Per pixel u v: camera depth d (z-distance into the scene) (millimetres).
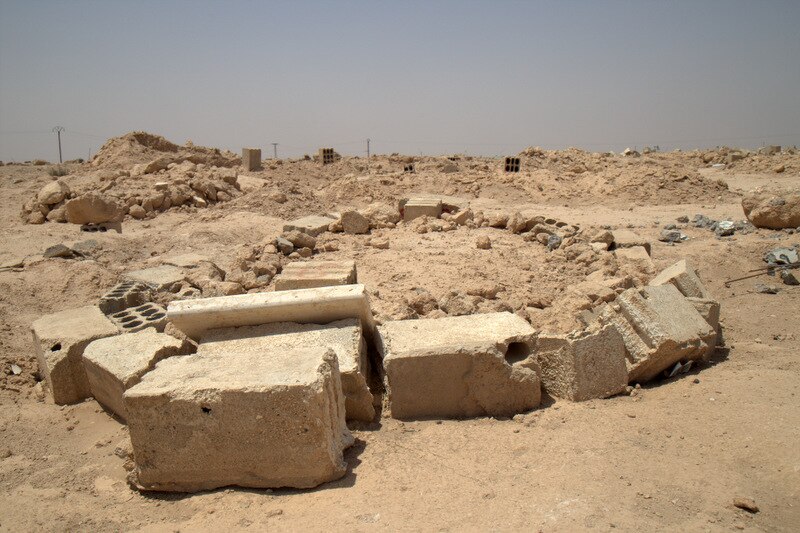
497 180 22156
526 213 16875
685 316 5840
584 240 11672
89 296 9148
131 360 5230
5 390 6012
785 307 8250
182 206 17312
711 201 18375
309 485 4027
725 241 11867
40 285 9297
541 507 3557
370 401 4965
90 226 14484
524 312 7543
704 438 4262
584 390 5117
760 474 3791
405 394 5023
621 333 5477
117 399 5258
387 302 8172
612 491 3672
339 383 4559
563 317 7098
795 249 10070
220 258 11977
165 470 4113
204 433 4023
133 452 4223
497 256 10969
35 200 16219
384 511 3650
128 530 3713
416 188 21922
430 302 7547
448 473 4078
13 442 5008
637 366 5352
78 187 19469
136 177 20578
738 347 6449
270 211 16953
